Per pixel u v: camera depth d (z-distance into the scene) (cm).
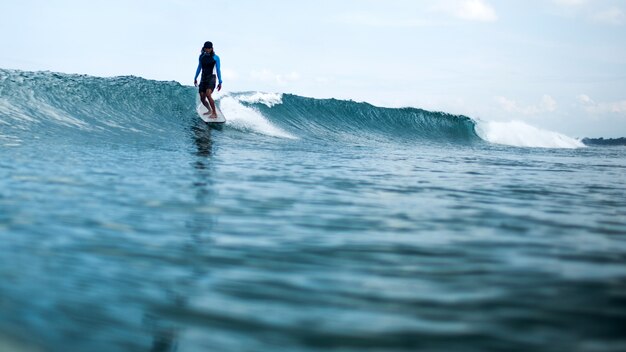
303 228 360
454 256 298
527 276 261
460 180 698
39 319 186
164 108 1567
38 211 377
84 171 605
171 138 1182
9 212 369
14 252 271
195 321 193
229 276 250
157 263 266
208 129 1437
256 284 239
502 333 189
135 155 816
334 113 2077
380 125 2158
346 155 1063
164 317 196
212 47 1491
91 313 195
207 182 561
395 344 178
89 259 267
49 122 1233
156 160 762
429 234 354
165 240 313
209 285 235
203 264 268
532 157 1335
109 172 607
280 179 615
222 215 394
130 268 255
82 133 1134
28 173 566
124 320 191
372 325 194
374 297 226
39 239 301
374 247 314
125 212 388
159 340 176
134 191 483
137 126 1330
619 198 577
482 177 748
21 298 205
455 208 466
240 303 214
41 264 253
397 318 202
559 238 354
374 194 533
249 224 367
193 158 816
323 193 523
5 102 1327
